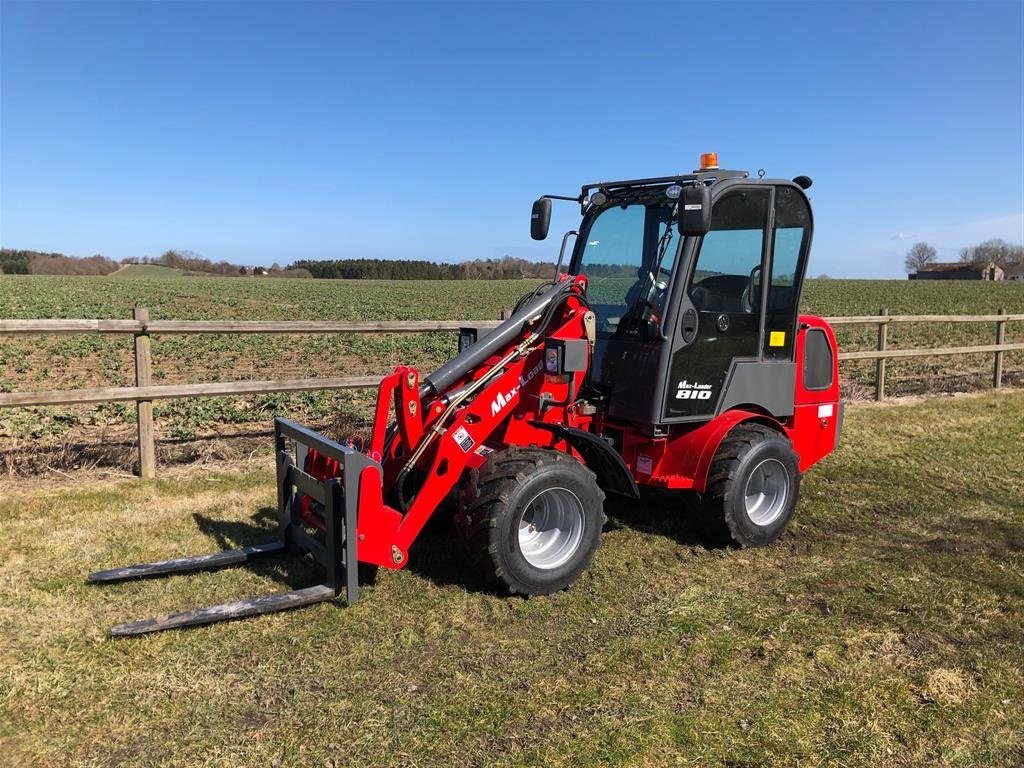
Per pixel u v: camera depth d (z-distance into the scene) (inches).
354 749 116.7
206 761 113.7
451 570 183.0
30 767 112.2
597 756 115.9
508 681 136.3
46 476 258.8
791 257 210.7
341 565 163.5
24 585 171.5
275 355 612.7
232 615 152.1
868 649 150.5
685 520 224.2
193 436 309.7
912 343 791.7
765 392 210.4
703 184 180.2
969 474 279.1
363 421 342.3
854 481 269.0
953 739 122.4
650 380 189.0
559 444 190.2
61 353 586.2
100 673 136.4
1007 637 156.6
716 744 119.6
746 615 163.9
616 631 155.9
